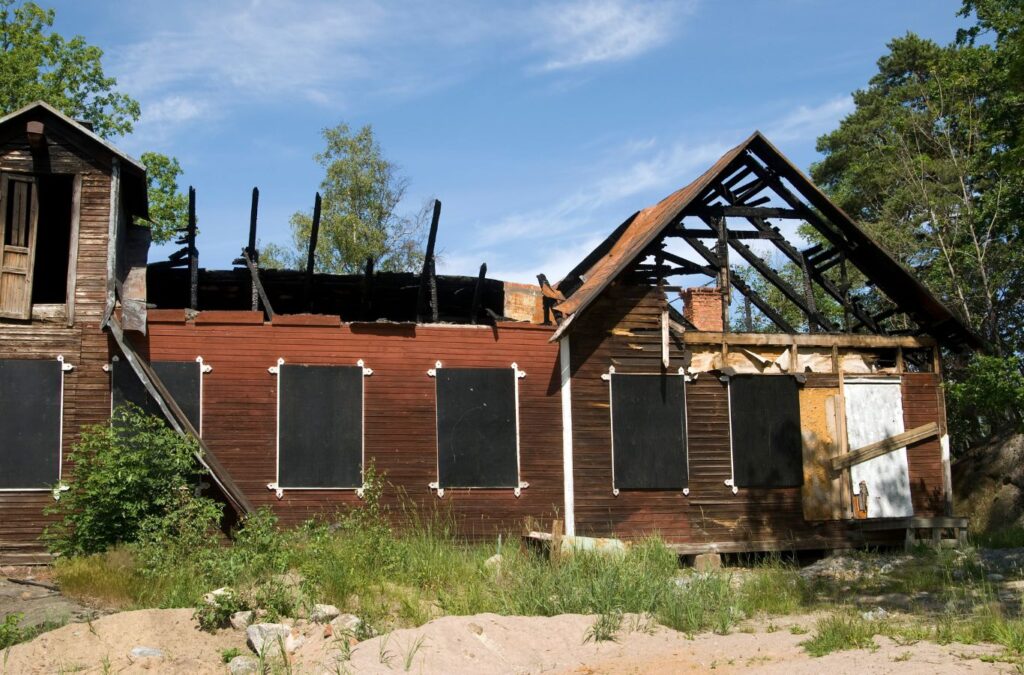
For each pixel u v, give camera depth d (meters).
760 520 19.02
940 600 13.51
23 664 9.92
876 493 19.64
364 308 19.81
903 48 46.19
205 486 16.16
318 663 9.99
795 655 10.33
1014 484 23.56
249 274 19.36
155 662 9.97
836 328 21.44
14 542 15.88
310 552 13.63
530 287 20.30
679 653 10.68
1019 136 24.92
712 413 19.22
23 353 16.45
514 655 10.46
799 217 20.42
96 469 15.47
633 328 19.14
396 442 17.81
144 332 16.84
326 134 36.72
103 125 34.03
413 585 13.27
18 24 33.34
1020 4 24.86
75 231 16.91
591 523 18.30
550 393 18.56
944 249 30.58
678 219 19.80
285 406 17.50
